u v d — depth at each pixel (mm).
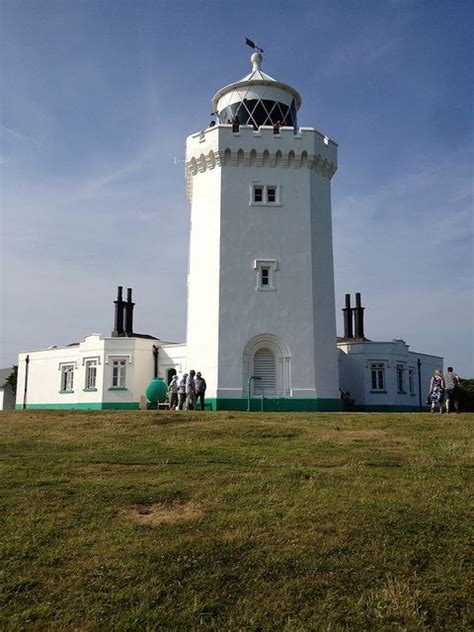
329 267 31641
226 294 30094
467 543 9039
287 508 10117
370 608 7543
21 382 47531
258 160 31312
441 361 48594
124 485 11250
